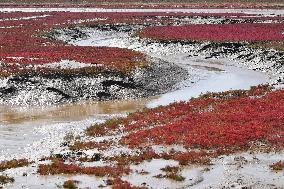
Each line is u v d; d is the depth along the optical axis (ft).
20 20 507.30
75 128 176.04
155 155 138.62
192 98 218.59
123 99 227.20
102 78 242.78
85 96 228.02
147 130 162.91
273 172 125.18
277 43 353.51
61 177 122.93
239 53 342.64
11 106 212.02
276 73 288.10
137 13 597.11
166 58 342.44
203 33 405.59
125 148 147.33
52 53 302.45
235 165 131.13
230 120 170.91
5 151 147.74
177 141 151.53
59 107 211.82
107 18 539.29
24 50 317.22
